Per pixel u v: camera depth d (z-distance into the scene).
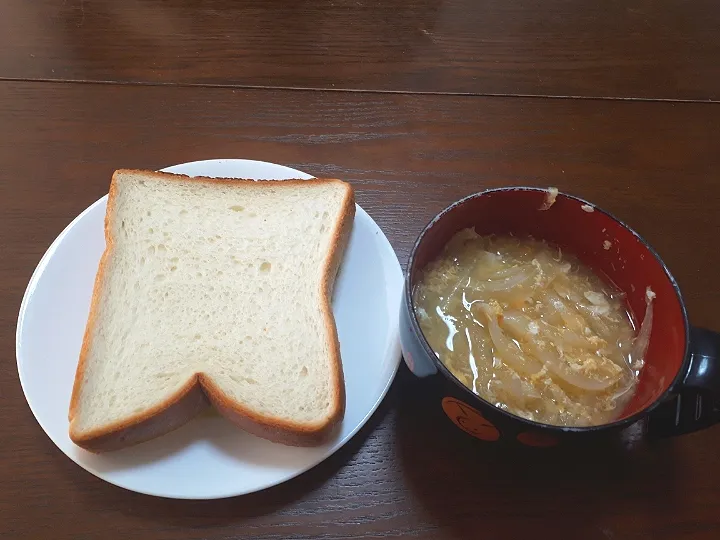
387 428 0.25
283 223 0.30
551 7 0.42
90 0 0.38
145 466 0.23
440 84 0.37
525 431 0.19
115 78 0.35
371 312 0.28
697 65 0.40
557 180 0.34
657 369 0.22
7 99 0.34
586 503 0.24
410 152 0.34
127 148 0.33
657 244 0.31
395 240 0.31
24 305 0.26
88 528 0.22
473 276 0.25
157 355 0.26
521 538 0.23
